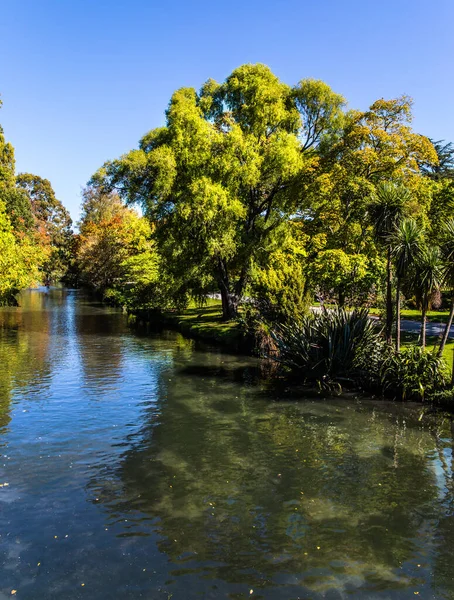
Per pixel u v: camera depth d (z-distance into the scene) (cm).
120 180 2678
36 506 705
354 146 2172
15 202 4903
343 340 1447
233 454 917
